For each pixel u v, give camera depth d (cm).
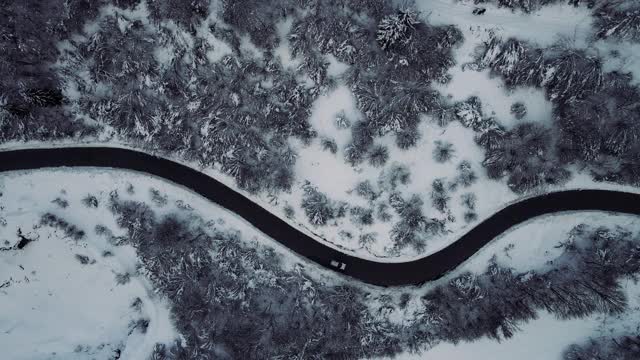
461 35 3916
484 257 4206
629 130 3922
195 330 4219
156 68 4153
